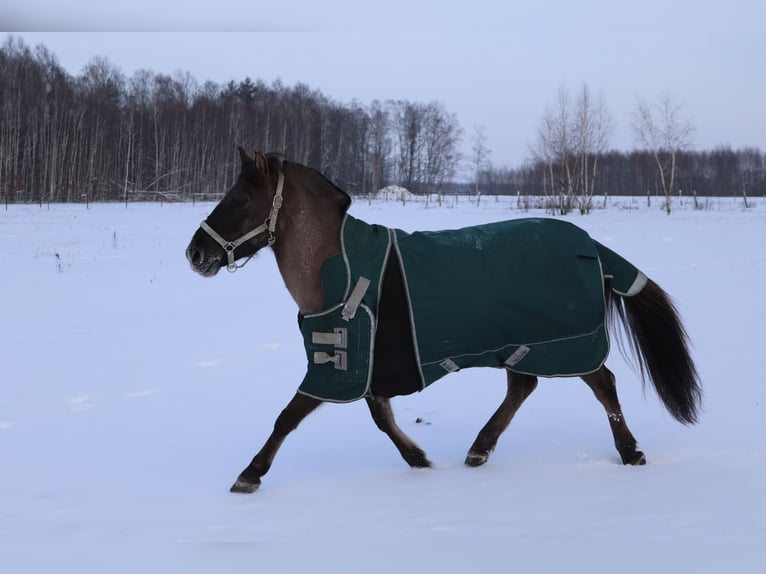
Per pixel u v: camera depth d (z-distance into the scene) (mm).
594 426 5312
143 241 19609
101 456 4820
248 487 4188
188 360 7469
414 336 4242
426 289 4266
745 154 85062
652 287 4727
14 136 50625
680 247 17797
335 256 4289
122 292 11781
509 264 4402
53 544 3469
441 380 6723
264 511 3893
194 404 6004
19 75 56812
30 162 50688
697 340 7777
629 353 7684
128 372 6992
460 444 5047
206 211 34875
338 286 4238
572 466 4496
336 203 4371
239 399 6137
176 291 11930
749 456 4492
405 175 87312
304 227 4336
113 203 44969
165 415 5727
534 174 69062
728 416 5289
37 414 5738
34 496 4137
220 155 60719
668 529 3443
